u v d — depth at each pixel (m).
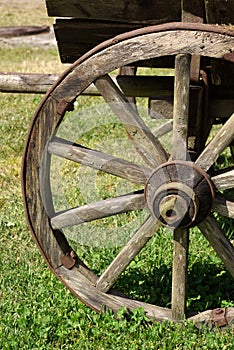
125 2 3.71
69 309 4.33
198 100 3.88
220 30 3.41
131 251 3.98
